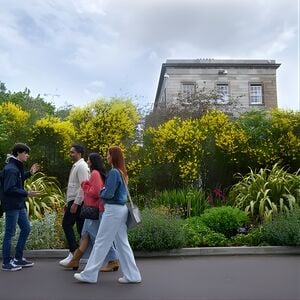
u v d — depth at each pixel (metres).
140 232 9.14
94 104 14.23
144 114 16.45
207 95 20.70
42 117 15.90
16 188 7.41
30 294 5.86
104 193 6.22
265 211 11.05
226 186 14.42
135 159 14.15
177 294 5.81
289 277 6.92
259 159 14.11
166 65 32.84
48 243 9.38
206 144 14.19
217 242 9.75
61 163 14.23
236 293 5.86
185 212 12.34
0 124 13.67
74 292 5.93
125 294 5.81
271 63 33.69
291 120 14.51
